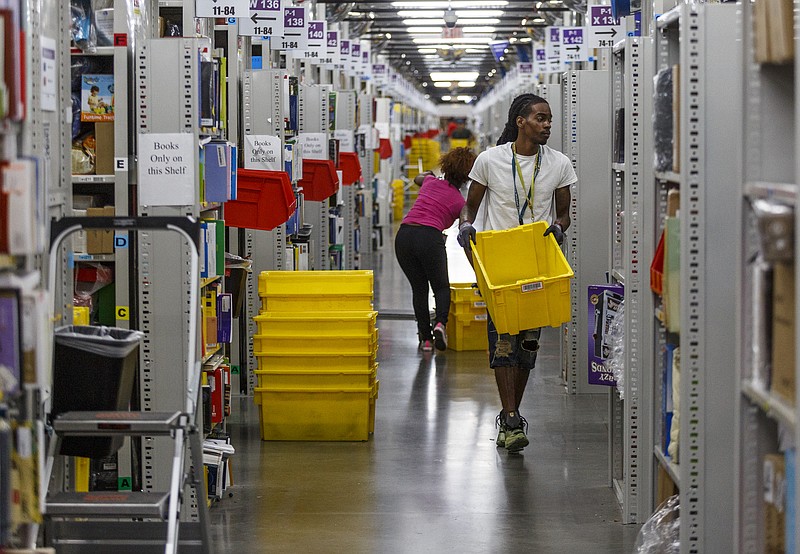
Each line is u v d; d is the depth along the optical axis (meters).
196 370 4.52
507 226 7.19
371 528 5.72
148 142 5.54
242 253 9.15
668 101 4.77
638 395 5.68
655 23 5.00
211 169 5.93
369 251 21.30
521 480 6.64
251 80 9.02
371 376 7.76
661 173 4.88
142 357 5.62
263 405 7.61
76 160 5.79
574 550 5.35
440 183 10.95
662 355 5.16
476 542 5.49
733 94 4.30
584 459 7.14
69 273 4.83
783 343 3.03
